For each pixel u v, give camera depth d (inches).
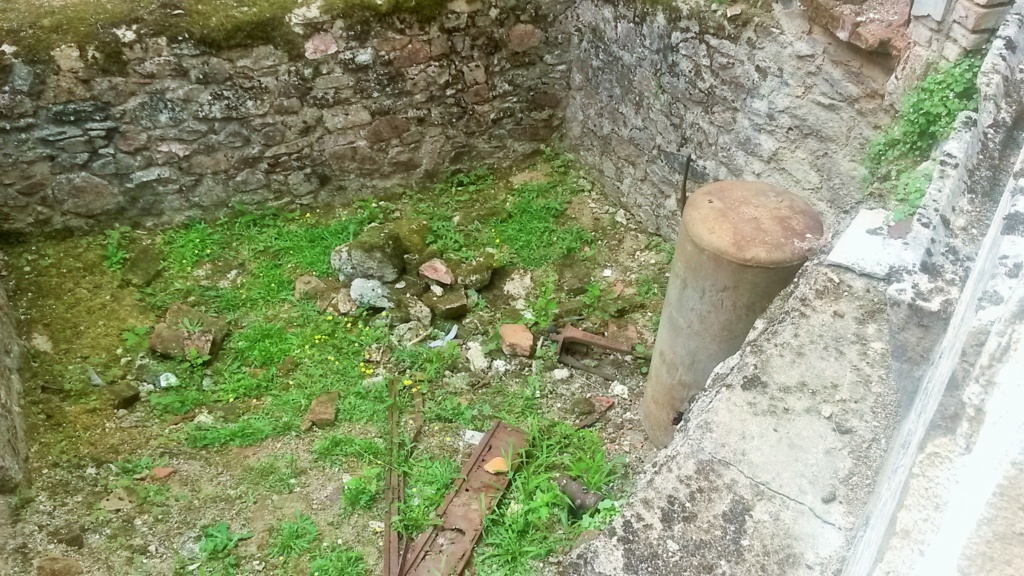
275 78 176.2
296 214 196.2
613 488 136.6
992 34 112.4
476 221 197.8
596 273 185.2
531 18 194.2
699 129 171.0
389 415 148.7
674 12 165.6
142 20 162.2
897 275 82.4
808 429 70.7
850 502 65.2
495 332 167.9
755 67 152.1
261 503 133.6
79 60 159.6
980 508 30.4
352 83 183.9
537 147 217.0
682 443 70.7
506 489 135.3
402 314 168.6
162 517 129.8
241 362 158.7
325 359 159.8
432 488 135.3
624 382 159.2
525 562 124.3
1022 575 30.4
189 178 182.5
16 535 122.1
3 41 154.6
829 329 79.8
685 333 124.9
